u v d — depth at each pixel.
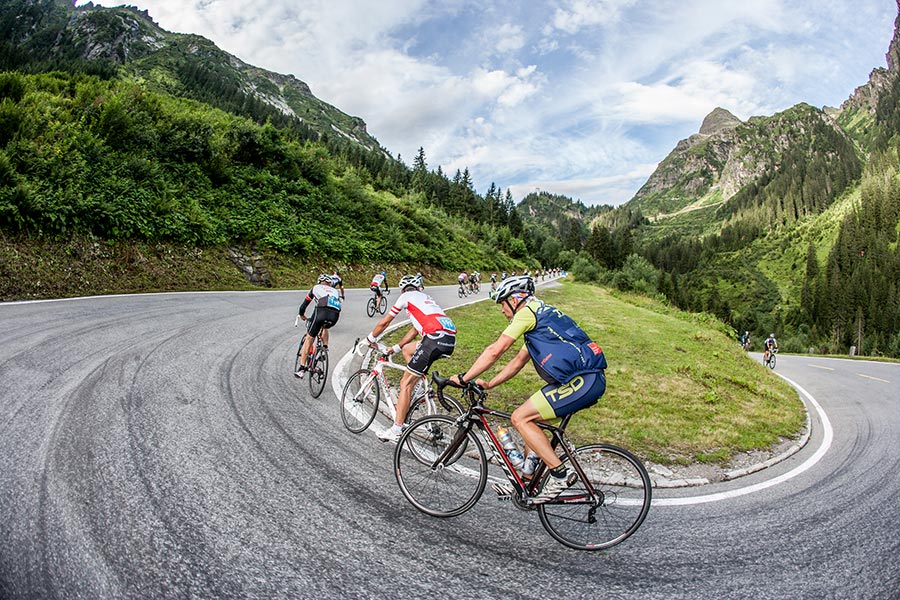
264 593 2.46
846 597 2.94
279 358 7.82
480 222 93.00
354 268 27.59
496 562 3.02
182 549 2.72
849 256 145.75
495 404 6.70
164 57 164.62
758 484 5.00
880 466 6.04
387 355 5.30
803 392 12.95
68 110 17.83
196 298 13.86
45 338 7.30
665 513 3.96
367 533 3.16
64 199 13.50
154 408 4.89
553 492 3.36
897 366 25.06
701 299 143.75
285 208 25.61
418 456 3.92
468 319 14.88
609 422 6.51
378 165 101.69
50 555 2.52
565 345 3.31
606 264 115.38
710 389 9.59
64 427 4.17
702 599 2.82
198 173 21.41
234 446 4.23
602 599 2.74
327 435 4.83
